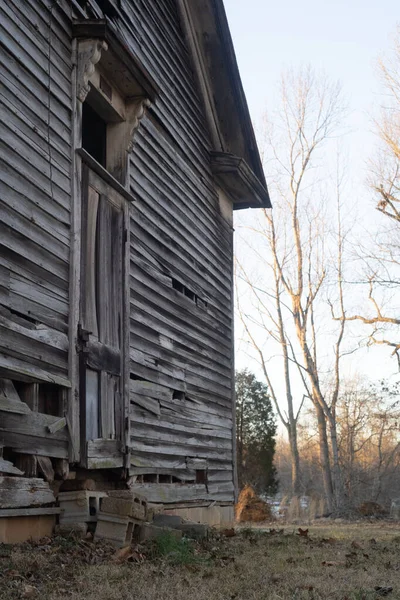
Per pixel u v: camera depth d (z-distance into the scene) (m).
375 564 9.04
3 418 7.78
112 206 10.70
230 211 17.23
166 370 12.50
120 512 8.63
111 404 10.16
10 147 8.24
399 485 44.78
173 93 14.11
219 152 15.75
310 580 7.39
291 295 36.00
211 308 15.25
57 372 8.78
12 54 8.45
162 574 7.30
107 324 10.23
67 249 9.26
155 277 12.35
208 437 14.42
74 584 6.53
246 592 6.67
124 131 11.25
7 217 8.08
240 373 34.28
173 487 12.52
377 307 32.34
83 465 9.15
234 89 15.74
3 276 7.93
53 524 8.77
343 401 38.94
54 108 9.27
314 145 37.12
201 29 15.12
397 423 36.28
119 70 10.62
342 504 30.11
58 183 9.19
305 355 34.91
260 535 12.68
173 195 13.55
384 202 32.06
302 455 59.06
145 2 13.19
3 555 7.15
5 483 7.73
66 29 9.76
